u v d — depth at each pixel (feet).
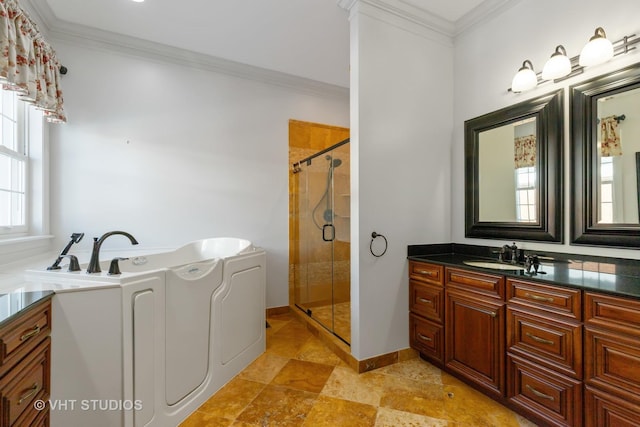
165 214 9.19
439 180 7.92
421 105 7.63
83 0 6.91
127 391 4.45
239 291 6.91
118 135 8.61
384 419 5.22
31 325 3.55
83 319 4.19
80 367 4.17
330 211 9.12
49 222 7.84
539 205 6.17
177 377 5.28
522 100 6.56
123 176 8.68
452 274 6.35
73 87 8.11
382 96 7.07
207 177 9.73
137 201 8.84
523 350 5.04
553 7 6.05
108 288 4.33
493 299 5.54
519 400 5.10
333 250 8.91
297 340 8.65
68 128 8.07
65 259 6.86
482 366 5.73
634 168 4.94
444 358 6.53
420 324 7.12
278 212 10.83
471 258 7.19
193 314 5.63
